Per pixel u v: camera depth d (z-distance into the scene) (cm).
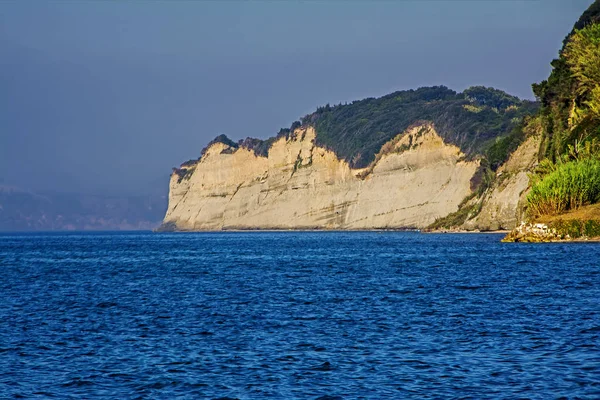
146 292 8750
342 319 6222
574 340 5003
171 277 11031
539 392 3853
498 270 10462
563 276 9162
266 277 10612
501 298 7319
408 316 6300
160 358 4800
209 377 4306
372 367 4453
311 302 7412
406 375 4256
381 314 6462
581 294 7388
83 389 4112
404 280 9594
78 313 6938
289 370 4428
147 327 6012
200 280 10350
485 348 4872
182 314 6719
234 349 5031
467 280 9269
